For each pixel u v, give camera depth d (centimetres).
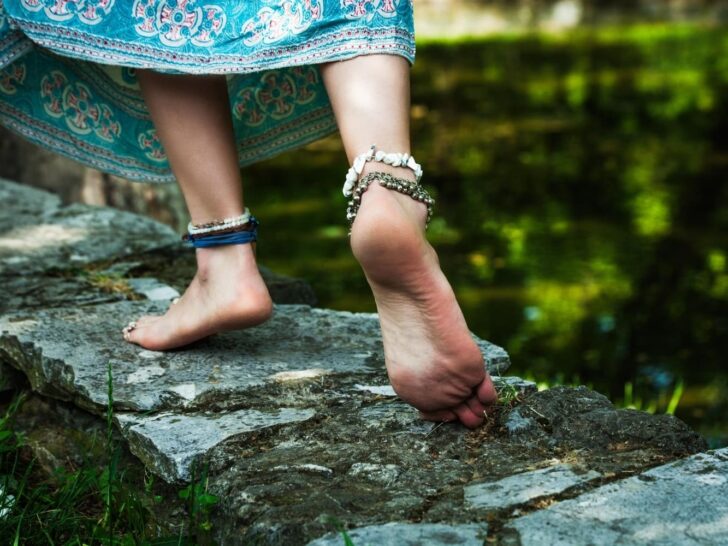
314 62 169
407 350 165
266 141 218
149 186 412
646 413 172
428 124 773
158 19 177
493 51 1128
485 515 146
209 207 198
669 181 629
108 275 273
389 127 166
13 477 198
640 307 425
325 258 477
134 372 202
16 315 234
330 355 213
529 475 157
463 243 512
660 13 1465
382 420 179
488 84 930
